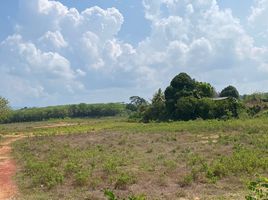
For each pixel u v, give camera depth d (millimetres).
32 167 23406
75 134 52156
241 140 31906
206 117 60938
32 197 16562
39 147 36625
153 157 26094
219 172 18938
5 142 45531
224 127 42625
